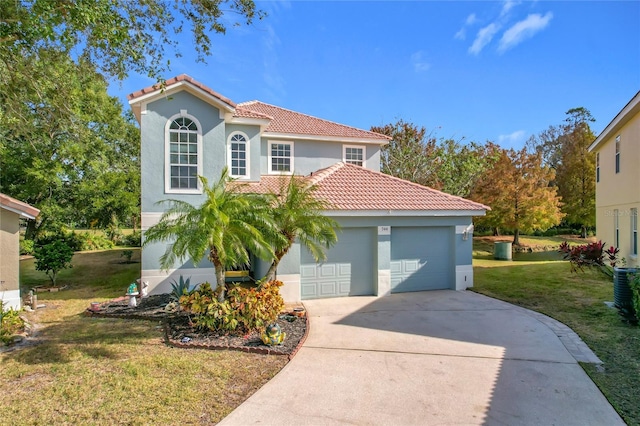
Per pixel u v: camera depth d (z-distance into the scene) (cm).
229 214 895
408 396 612
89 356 787
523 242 3306
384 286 1419
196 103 1436
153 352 812
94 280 1766
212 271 1437
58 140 2384
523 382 660
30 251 2264
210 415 550
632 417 541
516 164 2955
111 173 2766
